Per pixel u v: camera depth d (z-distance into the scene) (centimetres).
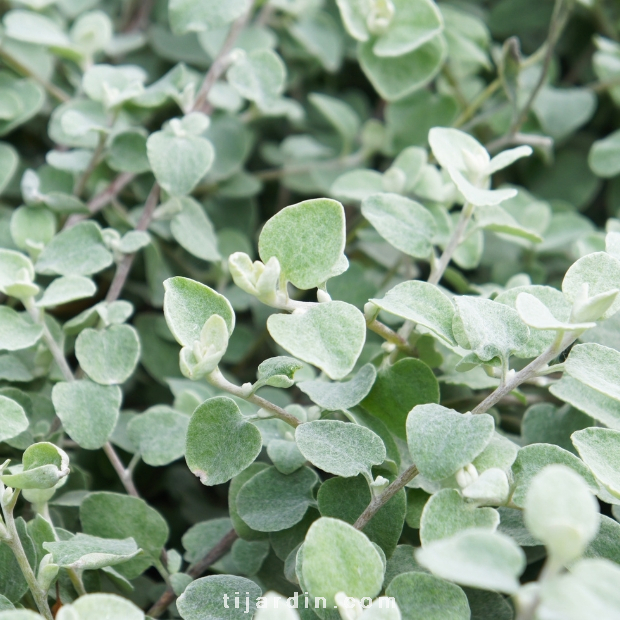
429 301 60
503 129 82
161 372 72
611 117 91
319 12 88
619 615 53
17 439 64
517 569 53
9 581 61
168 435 65
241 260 59
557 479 53
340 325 58
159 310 77
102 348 65
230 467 59
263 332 73
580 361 58
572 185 83
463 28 82
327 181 81
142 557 63
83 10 85
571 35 93
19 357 68
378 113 92
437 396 62
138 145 71
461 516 57
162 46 86
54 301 64
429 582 57
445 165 63
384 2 73
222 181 78
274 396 68
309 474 62
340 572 56
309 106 93
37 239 70
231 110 78
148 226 73
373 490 59
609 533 58
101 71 72
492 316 60
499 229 67
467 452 57
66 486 65
